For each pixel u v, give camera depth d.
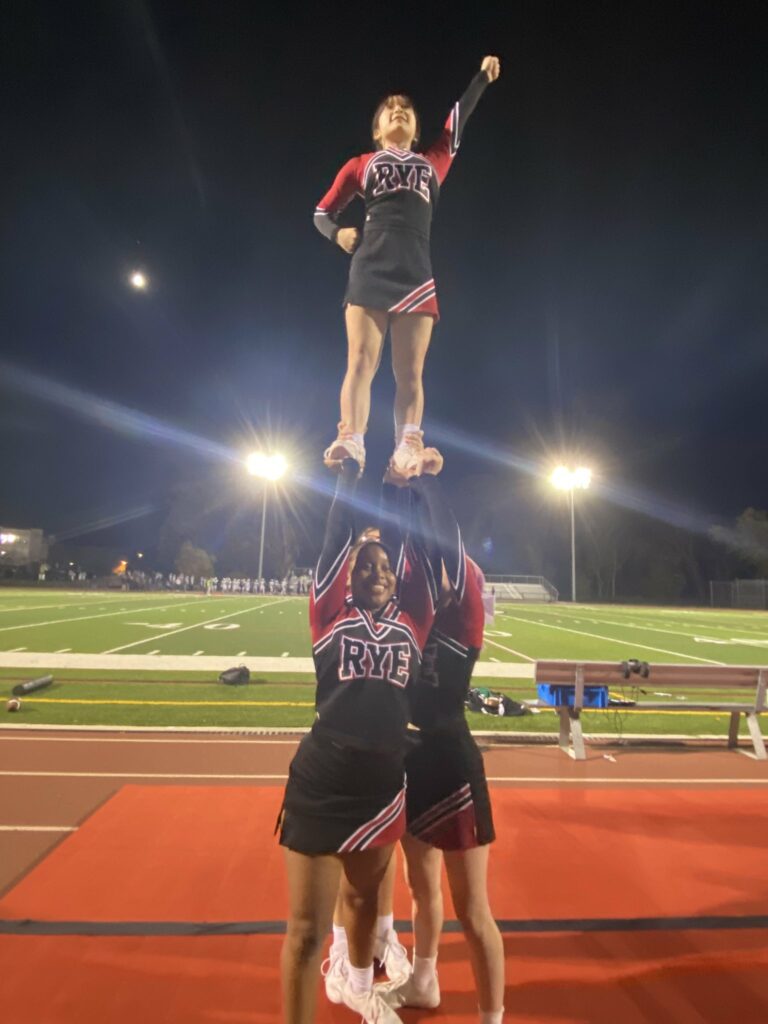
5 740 7.54
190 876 4.22
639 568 59.28
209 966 3.24
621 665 7.68
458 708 2.71
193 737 7.80
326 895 2.30
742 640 21.53
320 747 2.32
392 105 3.47
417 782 2.65
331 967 3.14
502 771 6.91
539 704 7.64
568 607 46.66
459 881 2.60
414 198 3.25
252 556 58.22
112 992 3.02
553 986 3.14
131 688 10.56
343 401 3.10
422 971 2.94
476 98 3.61
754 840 5.03
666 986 3.15
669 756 7.62
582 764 7.23
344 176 3.45
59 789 5.92
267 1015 2.88
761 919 3.81
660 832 5.17
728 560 57.28
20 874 4.23
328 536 2.49
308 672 12.53
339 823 2.26
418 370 3.24
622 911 3.88
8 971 3.18
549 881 4.27
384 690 2.31
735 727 8.10
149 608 29.12
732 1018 2.93
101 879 4.16
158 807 5.46
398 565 2.48
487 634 22.33
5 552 54.72
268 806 5.52
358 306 3.17
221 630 19.81
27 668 12.19
